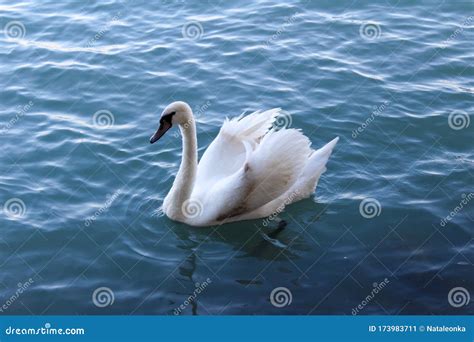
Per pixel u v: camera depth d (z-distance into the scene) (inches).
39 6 862.5
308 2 850.8
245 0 861.2
